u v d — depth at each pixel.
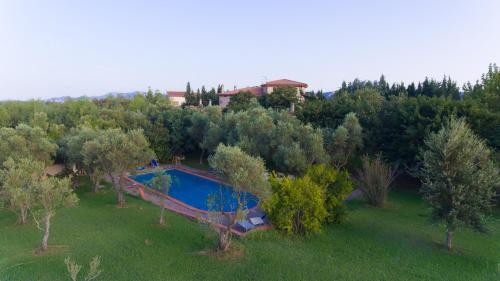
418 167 27.67
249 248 16.61
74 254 15.41
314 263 15.19
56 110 54.97
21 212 19.27
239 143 28.58
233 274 13.98
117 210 22.64
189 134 42.53
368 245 17.36
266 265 14.84
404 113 30.77
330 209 20.17
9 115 49.34
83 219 20.53
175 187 33.38
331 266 14.93
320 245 17.31
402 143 30.70
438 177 16.62
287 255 15.93
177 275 13.78
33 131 26.31
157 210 23.09
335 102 42.84
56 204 15.98
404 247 17.16
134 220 20.56
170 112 46.00
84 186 29.80
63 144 30.38
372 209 24.03
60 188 16.11
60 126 38.03
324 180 20.55
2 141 24.38
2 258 14.81
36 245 16.38
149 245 16.67
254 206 24.77
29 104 55.44
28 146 25.64
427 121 28.97
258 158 16.22
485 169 16.50
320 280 13.72
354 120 30.20
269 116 32.31
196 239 17.69
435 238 18.45
